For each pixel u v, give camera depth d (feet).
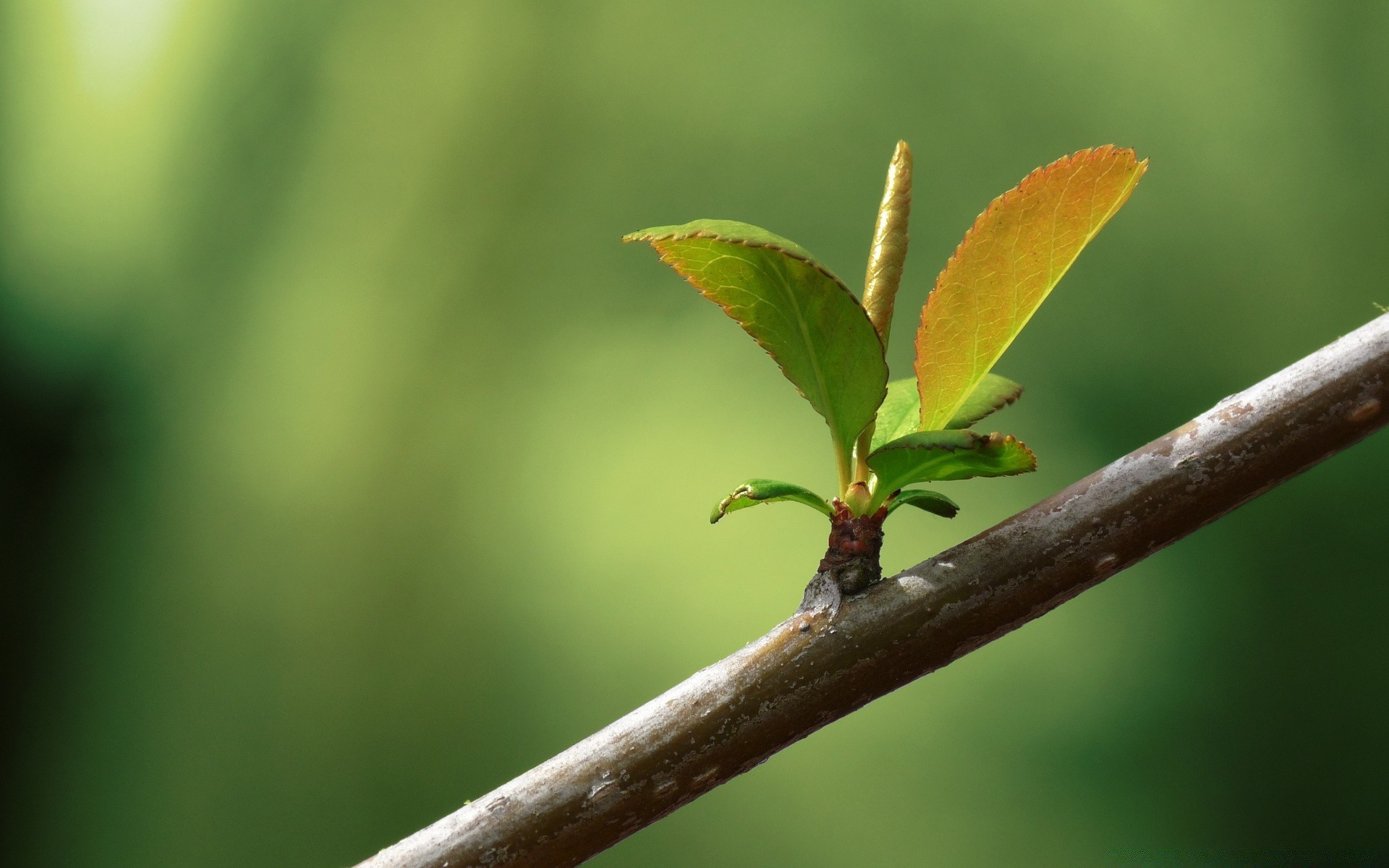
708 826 3.89
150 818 4.89
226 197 5.25
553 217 4.45
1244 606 3.71
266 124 5.17
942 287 1.47
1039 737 3.69
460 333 4.55
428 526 4.50
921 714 3.77
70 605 5.33
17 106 5.78
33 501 5.54
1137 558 1.45
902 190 1.48
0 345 5.62
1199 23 3.92
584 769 1.44
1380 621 3.62
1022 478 3.82
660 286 4.30
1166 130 3.93
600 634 4.12
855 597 1.45
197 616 4.95
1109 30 3.97
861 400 1.46
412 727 4.42
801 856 3.78
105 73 5.64
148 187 5.49
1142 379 3.87
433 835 1.44
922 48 4.10
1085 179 1.45
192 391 5.21
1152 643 3.71
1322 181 3.84
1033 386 3.89
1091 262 3.95
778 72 4.23
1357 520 3.69
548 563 4.23
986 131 4.03
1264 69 3.88
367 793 4.46
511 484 4.35
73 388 5.60
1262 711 3.64
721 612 3.96
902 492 1.46
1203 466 1.44
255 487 4.98
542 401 4.37
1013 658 3.76
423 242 4.69
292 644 4.75
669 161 4.33
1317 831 3.57
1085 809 3.61
